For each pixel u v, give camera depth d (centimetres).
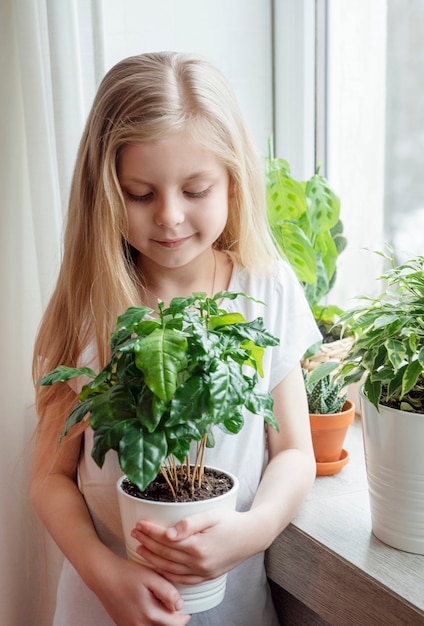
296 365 122
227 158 108
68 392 122
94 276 116
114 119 107
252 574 121
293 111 167
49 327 124
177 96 105
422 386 103
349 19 156
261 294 123
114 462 118
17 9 138
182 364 83
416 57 142
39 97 141
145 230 108
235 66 165
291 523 114
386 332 100
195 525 92
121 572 100
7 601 151
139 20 154
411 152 146
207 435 95
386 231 153
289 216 145
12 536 151
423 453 98
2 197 145
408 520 102
